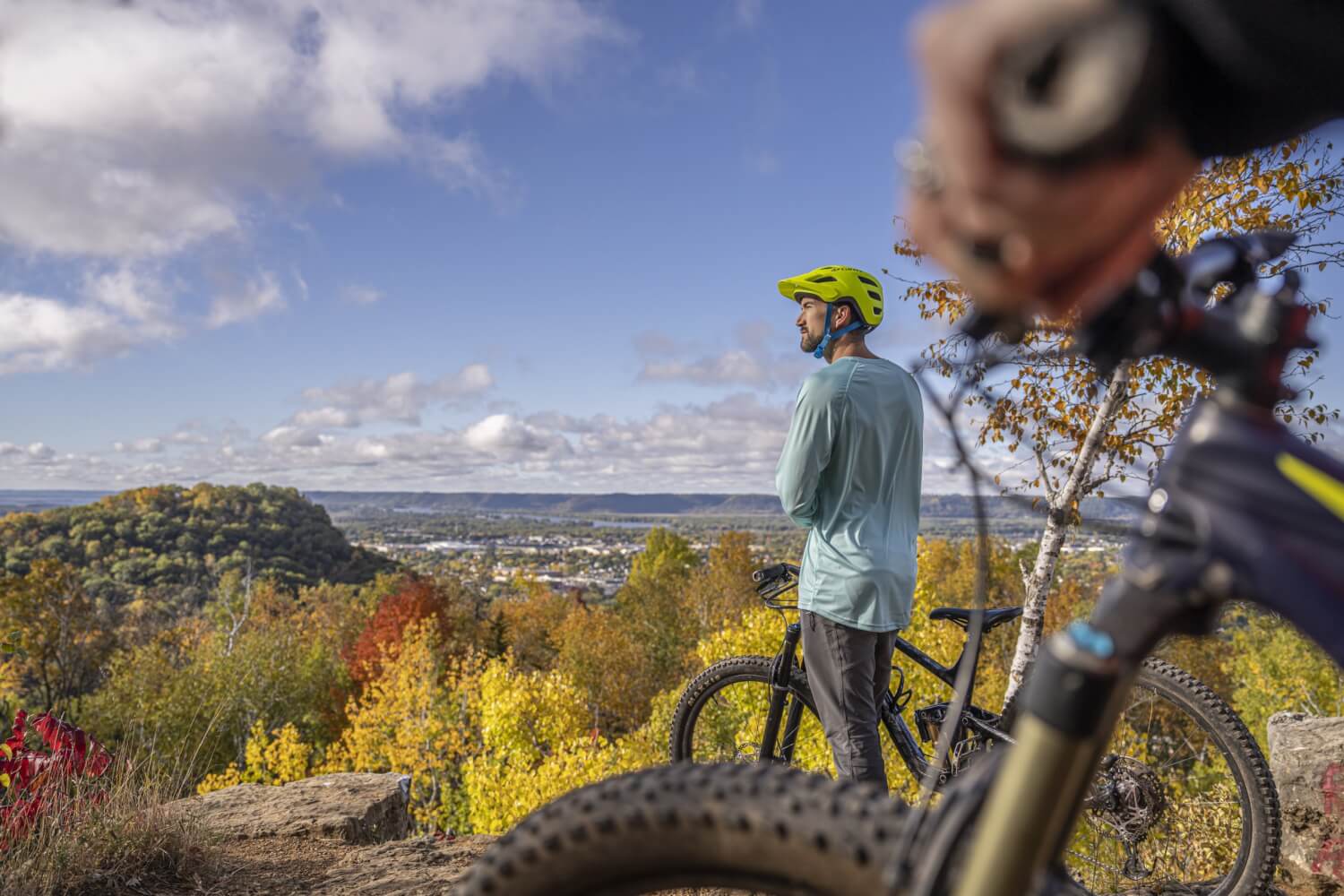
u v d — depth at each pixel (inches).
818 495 108.3
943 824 30.2
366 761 1346.0
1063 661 24.6
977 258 18.0
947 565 1357.0
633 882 34.8
